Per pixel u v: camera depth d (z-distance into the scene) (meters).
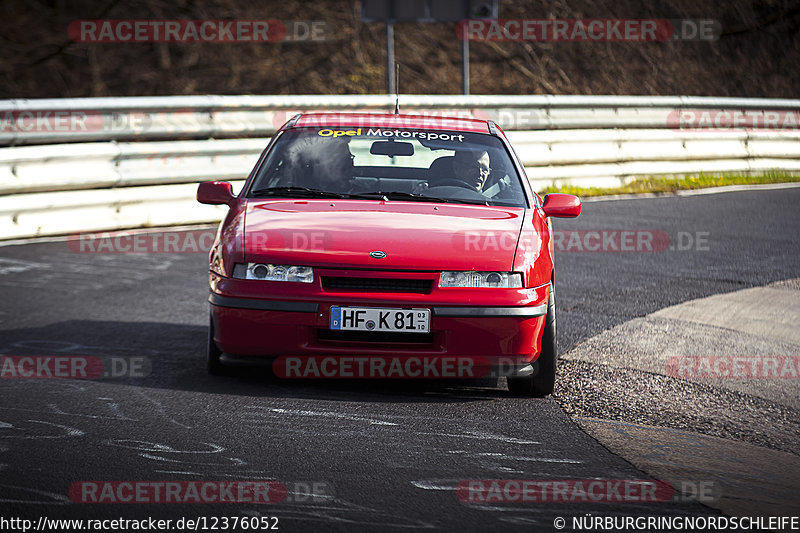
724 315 21.14
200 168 32.31
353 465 11.13
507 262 14.48
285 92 69.94
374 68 72.44
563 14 80.12
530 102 41.25
